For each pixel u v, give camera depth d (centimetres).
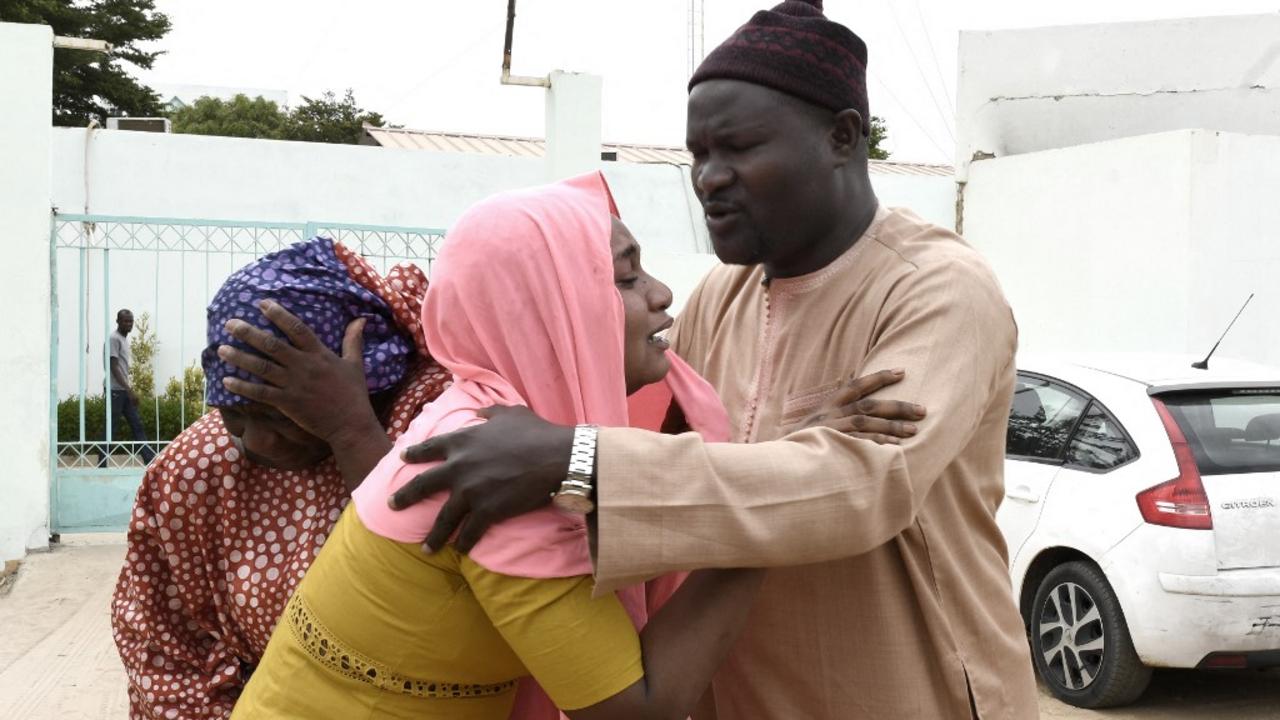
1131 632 464
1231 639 448
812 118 173
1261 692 517
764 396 192
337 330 171
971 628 180
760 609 185
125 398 1022
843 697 179
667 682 142
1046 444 530
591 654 139
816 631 180
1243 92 1247
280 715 151
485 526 137
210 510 179
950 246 178
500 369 150
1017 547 524
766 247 177
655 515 138
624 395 155
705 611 147
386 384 177
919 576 175
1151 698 509
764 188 171
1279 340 1100
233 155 1209
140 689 183
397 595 144
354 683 147
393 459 148
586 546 143
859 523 146
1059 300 1202
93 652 544
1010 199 1265
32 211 739
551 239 149
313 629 149
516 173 1296
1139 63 1281
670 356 181
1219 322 1072
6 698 480
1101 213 1147
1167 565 455
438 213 1274
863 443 149
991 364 168
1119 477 483
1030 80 1310
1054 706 497
